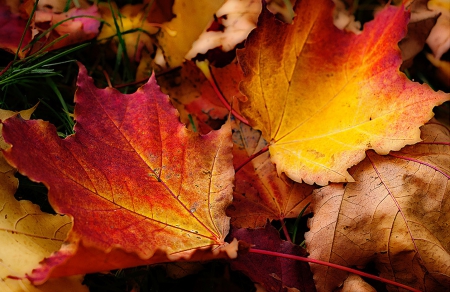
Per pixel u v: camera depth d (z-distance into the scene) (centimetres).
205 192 34
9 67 39
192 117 41
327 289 35
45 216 33
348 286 35
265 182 38
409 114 35
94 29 42
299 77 38
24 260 32
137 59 43
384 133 36
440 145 37
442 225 35
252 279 34
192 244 33
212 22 41
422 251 35
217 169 34
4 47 39
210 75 40
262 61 36
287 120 37
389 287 36
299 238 39
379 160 36
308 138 37
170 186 34
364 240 35
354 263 35
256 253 35
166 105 34
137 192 33
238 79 40
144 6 44
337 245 35
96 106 34
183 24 42
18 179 35
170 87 42
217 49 41
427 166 36
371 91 37
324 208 36
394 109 36
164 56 42
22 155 30
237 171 37
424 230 35
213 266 37
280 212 38
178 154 34
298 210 37
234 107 40
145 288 36
